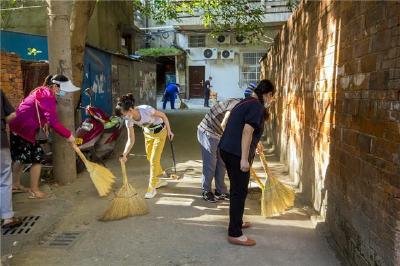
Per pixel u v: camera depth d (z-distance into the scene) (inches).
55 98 220.4
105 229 179.8
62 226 183.9
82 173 273.7
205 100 898.7
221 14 540.7
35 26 486.9
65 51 247.3
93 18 507.8
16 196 219.3
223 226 183.0
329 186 171.0
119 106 207.5
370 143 123.1
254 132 160.2
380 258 114.7
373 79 121.7
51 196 220.4
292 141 267.1
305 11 234.4
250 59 978.1
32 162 213.0
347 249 144.3
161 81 1091.9
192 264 147.0
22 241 163.3
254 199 220.8
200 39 987.9
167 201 218.2
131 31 704.4
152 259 151.3
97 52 430.3
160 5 511.2
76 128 314.3
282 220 189.0
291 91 277.9
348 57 148.1
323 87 185.0
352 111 141.5
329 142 171.9
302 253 154.8
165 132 226.5
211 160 214.1
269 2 845.8
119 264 147.6
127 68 557.9
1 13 463.8
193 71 1004.6
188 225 183.9
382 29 116.1
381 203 114.3
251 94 169.0
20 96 255.0
